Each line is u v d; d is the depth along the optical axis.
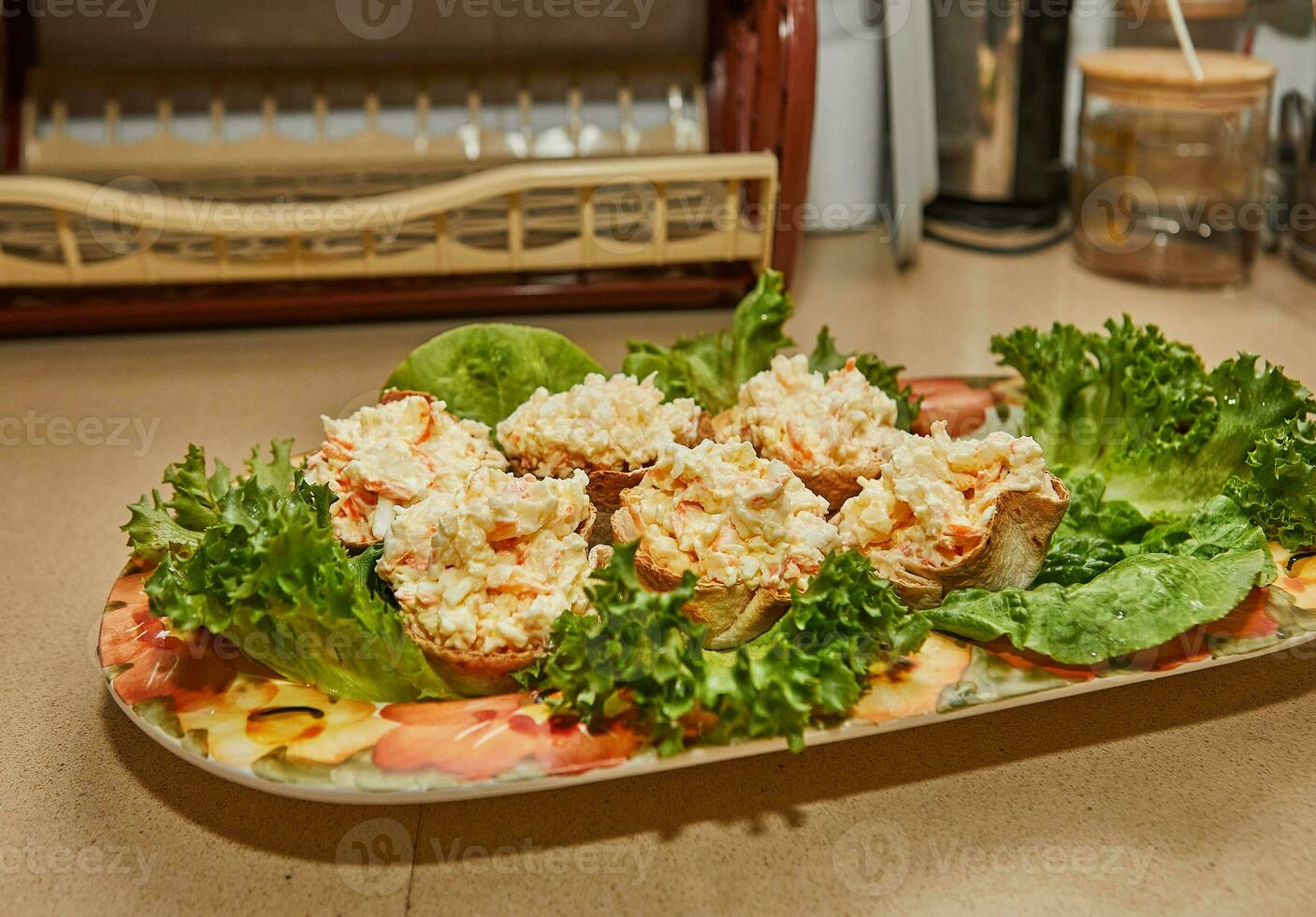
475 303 0.70
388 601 0.39
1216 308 0.74
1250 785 0.37
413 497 0.40
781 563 0.38
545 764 0.33
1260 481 0.41
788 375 0.45
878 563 0.39
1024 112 0.85
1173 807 0.36
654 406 0.44
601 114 0.83
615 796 0.36
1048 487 0.39
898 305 0.75
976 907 0.33
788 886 0.34
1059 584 0.41
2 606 0.45
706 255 0.68
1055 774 0.37
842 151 0.90
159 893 0.34
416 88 0.82
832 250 0.87
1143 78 0.74
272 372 0.66
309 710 0.35
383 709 0.35
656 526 0.38
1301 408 0.43
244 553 0.35
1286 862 0.34
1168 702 0.40
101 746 0.39
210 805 0.37
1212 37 0.87
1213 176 0.77
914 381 0.51
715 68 0.83
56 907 0.34
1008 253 0.85
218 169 0.79
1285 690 0.40
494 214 0.72
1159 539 0.42
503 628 0.36
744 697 0.34
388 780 0.33
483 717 0.35
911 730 0.39
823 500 0.40
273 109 0.81
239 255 0.65
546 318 0.73
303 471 0.43
